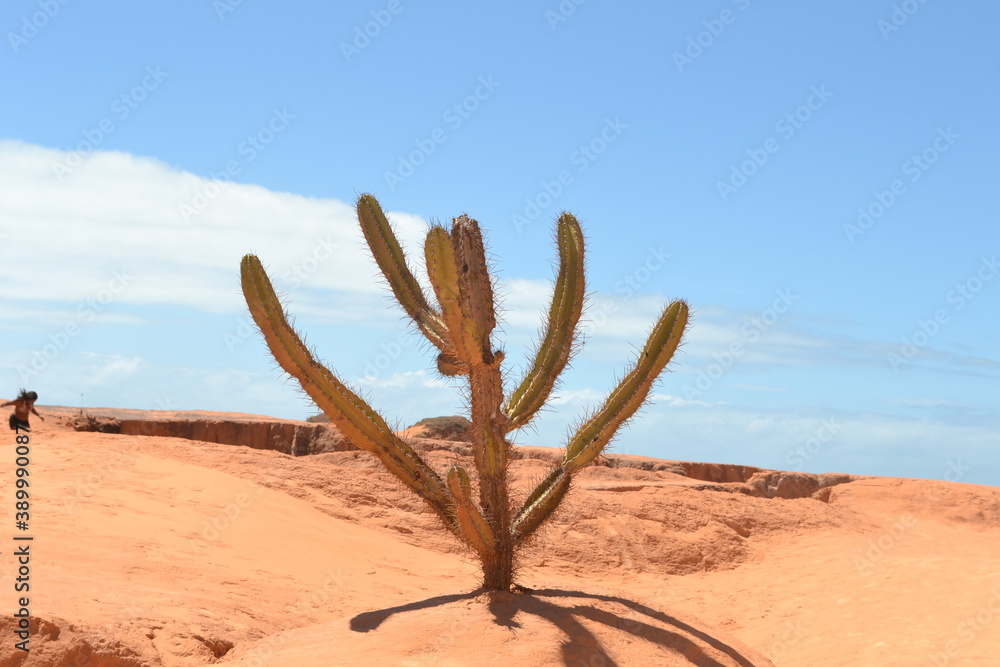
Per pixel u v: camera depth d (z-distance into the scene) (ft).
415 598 34.71
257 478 51.78
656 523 59.06
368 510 52.44
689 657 22.35
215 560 32.60
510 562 25.94
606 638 21.95
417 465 26.48
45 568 25.27
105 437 55.06
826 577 48.88
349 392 25.67
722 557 56.75
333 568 37.50
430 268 22.94
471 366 25.27
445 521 26.32
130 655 19.63
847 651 32.45
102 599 22.66
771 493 87.76
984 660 28.12
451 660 20.10
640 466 85.46
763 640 36.45
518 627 21.88
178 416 71.05
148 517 36.52
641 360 26.04
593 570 51.42
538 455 72.90
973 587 38.09
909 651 30.68
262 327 24.26
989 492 84.23
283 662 20.10
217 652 21.90
